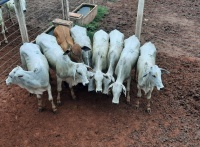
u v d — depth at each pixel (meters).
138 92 4.77
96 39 5.41
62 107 4.91
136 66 5.09
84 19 6.75
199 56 6.14
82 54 5.04
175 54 6.18
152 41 6.59
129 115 4.79
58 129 4.54
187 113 4.82
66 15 6.47
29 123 4.62
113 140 4.39
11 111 4.81
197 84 5.34
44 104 4.97
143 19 7.43
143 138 4.42
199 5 8.07
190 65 5.82
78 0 8.11
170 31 6.99
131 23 7.20
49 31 6.29
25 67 5.03
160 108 4.91
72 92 4.98
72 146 4.29
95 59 5.02
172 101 5.02
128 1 8.20
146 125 4.62
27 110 4.84
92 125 4.60
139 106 4.95
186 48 6.39
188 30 7.04
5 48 6.21
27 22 7.09
